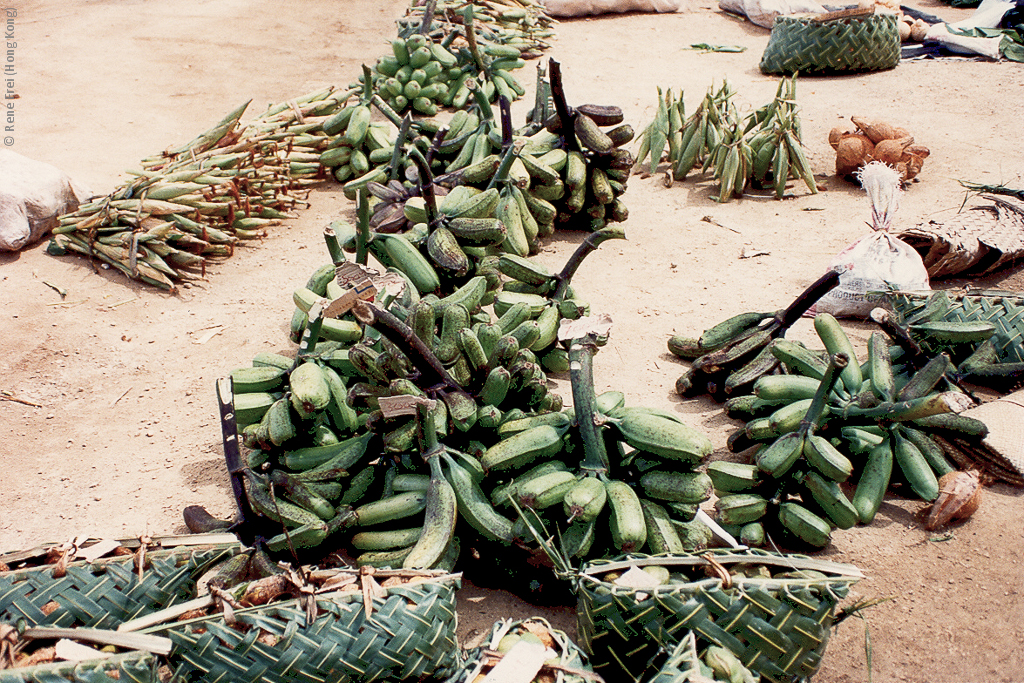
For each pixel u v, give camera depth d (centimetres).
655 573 295
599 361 538
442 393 369
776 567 303
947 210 718
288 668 262
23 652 259
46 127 905
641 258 682
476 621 343
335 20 1377
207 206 654
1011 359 484
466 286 468
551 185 664
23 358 530
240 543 318
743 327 494
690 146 831
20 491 421
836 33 1084
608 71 1177
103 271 625
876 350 413
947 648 334
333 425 406
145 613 291
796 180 839
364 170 802
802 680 292
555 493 330
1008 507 408
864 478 396
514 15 1250
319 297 410
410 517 343
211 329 571
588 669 287
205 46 1220
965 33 1227
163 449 454
